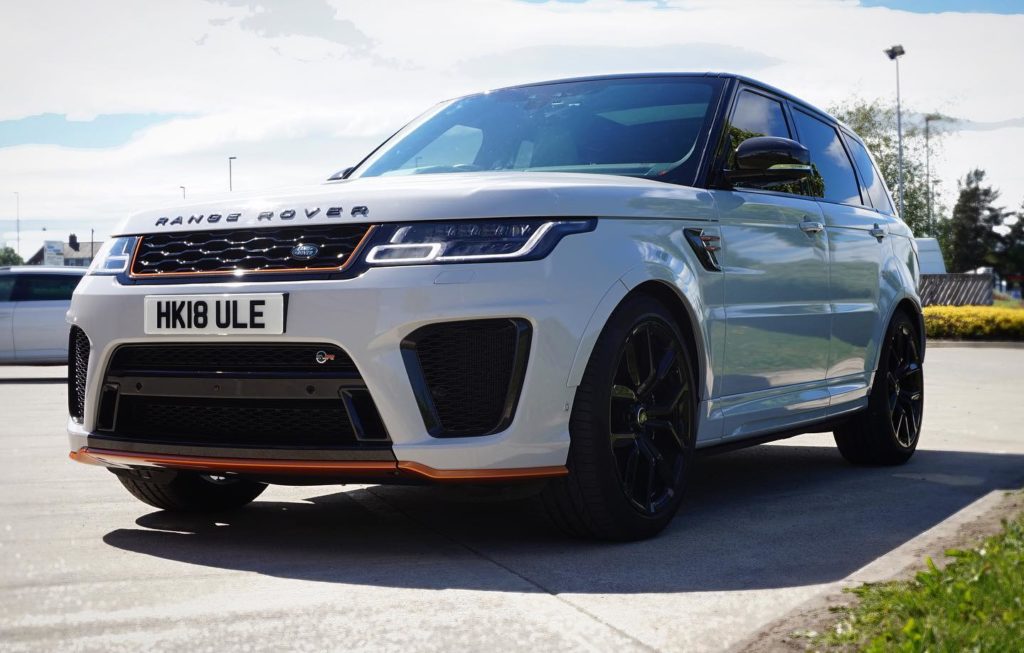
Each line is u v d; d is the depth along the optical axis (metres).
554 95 4.57
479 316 3.09
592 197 3.37
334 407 3.16
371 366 3.08
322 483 3.33
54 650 2.35
